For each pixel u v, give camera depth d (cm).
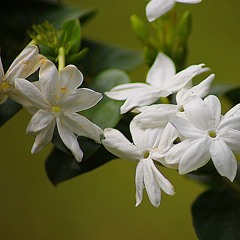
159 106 30
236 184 35
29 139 52
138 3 48
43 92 29
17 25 38
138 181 29
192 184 52
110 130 30
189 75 31
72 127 29
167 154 29
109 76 34
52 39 34
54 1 38
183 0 32
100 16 48
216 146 29
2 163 52
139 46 49
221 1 50
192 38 50
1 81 29
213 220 34
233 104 39
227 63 51
